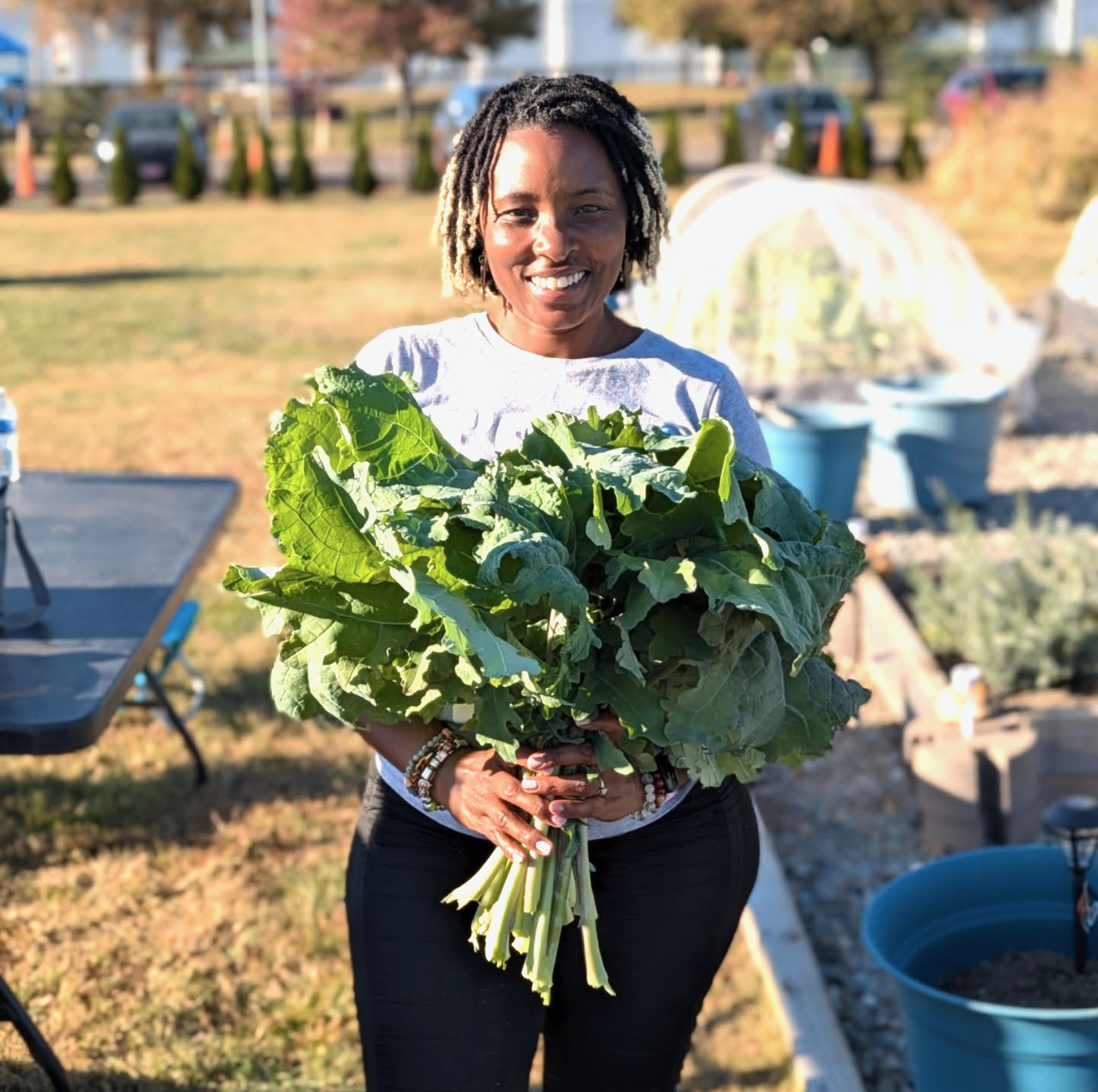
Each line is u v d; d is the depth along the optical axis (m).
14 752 3.12
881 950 3.17
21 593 3.91
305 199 26.06
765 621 2.00
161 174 27.61
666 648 1.99
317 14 40.97
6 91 39.47
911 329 9.28
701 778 2.04
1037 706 5.27
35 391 11.14
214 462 9.12
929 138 32.72
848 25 45.44
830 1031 3.65
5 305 15.28
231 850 4.54
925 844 4.70
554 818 2.11
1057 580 5.62
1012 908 3.44
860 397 8.79
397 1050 2.31
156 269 17.94
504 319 2.39
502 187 2.24
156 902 4.24
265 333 13.66
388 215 23.47
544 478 1.99
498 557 1.83
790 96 28.86
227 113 43.41
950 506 7.52
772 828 4.98
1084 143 19.95
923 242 9.26
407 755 2.22
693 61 57.75
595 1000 2.37
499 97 2.28
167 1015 3.73
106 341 13.26
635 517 1.96
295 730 5.46
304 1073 3.56
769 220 8.00
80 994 3.80
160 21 51.56
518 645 1.95
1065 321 12.50
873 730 5.61
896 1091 3.67
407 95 40.47
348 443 2.00
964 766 4.55
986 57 46.22
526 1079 2.38
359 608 2.00
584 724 2.08
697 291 7.91
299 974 3.93
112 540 4.36
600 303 2.31
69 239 21.00
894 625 5.62
